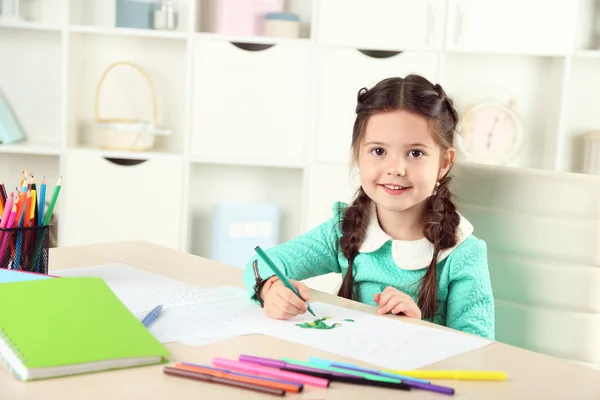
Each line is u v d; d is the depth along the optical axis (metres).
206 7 2.79
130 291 1.11
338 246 1.39
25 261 1.12
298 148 2.74
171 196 2.74
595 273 1.29
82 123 2.89
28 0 2.78
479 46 2.64
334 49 2.66
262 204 2.84
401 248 1.30
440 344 0.93
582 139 2.90
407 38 2.64
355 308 1.09
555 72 2.79
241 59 2.69
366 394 0.75
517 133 2.82
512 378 0.83
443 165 1.32
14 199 1.15
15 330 0.82
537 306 1.32
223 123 2.72
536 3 2.62
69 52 2.66
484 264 1.28
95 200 2.72
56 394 0.72
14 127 2.81
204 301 1.08
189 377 0.78
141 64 2.87
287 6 2.86
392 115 1.23
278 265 1.31
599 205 1.28
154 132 2.74
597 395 0.79
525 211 1.33
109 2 2.83
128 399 0.72
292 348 0.89
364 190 1.29
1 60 2.85
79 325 0.85
